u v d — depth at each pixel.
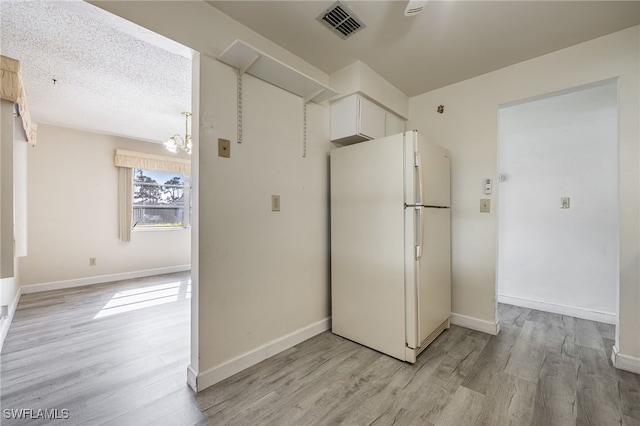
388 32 1.99
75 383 1.75
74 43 2.04
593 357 2.06
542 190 3.16
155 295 3.66
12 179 1.77
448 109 2.77
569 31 1.96
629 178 1.89
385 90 2.67
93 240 4.23
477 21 1.86
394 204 2.08
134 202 4.73
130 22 1.42
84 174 4.15
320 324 2.51
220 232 1.78
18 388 1.70
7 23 1.80
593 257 2.87
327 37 2.05
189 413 1.48
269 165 2.09
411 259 1.98
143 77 2.54
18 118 2.47
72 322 2.74
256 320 1.99
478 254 2.56
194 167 1.71
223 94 1.80
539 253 3.16
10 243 1.75
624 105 1.93
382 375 1.83
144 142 4.73
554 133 3.09
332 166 2.49
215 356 1.75
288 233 2.23
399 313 2.03
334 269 2.47
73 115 3.52
